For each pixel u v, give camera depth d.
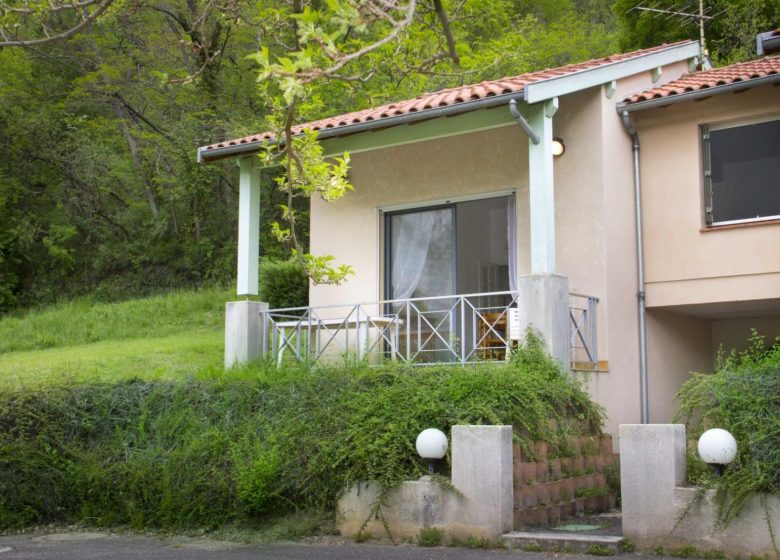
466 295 9.74
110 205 29.39
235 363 10.59
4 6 8.17
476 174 11.52
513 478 7.11
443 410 7.53
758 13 21.64
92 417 9.10
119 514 8.43
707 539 6.06
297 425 8.00
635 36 24.45
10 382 9.85
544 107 9.50
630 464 6.42
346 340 10.44
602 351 10.17
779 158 10.52
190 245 27.14
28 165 27.34
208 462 8.20
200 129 26.08
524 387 7.90
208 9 8.74
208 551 6.93
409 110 9.95
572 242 10.58
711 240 10.67
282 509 7.83
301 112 8.56
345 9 5.09
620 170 10.90
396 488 7.12
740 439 6.54
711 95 10.36
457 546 6.76
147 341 17.98
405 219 12.18
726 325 12.62
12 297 26.02
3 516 8.53
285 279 15.21
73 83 28.27
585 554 6.29
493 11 21.42
